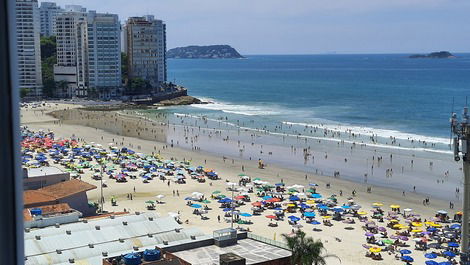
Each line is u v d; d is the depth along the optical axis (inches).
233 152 6456.7
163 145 6939.0
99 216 3134.8
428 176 5196.9
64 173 4074.8
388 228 3757.4
